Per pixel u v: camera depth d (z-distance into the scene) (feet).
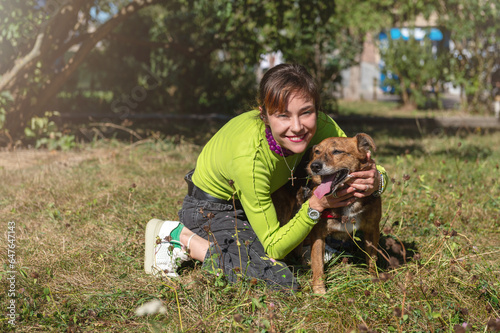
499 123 38.24
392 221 12.81
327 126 10.69
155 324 7.82
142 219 12.78
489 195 15.15
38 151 23.57
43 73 25.55
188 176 10.59
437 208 13.78
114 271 10.03
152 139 25.29
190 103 43.88
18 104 24.75
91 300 8.76
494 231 12.60
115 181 16.88
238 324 7.63
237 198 9.94
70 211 13.21
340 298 8.59
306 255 10.91
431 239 11.41
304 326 7.88
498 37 43.47
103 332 7.79
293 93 8.01
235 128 9.36
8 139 24.43
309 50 38.81
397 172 18.13
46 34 24.14
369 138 9.44
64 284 9.40
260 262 9.16
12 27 22.81
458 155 23.00
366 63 79.92
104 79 48.32
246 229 9.80
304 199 10.25
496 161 21.07
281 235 8.91
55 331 7.77
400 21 49.21
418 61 48.75
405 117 40.47
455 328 6.66
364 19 46.21
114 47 45.80
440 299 8.53
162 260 9.73
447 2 45.24
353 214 9.60
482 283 8.97
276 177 9.62
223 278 8.96
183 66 43.32
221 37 31.09
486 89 45.06
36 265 10.11
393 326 7.80
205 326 7.79
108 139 26.71
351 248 11.36
